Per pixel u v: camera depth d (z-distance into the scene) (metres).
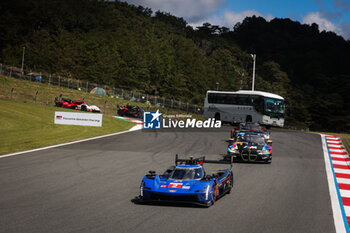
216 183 10.34
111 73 108.25
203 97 120.94
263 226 8.14
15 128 29.53
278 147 25.09
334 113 89.50
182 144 25.28
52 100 58.56
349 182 14.07
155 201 9.97
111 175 14.09
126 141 25.94
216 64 165.75
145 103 69.69
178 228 7.79
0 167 15.20
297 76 188.12
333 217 9.15
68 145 22.84
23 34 150.50
